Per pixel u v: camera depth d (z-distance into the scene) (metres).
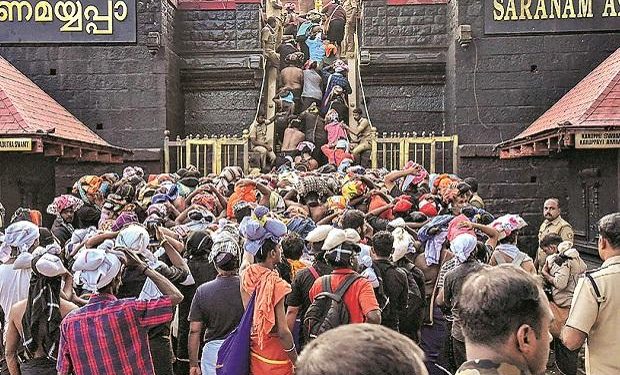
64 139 14.14
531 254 17.86
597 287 4.47
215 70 20.62
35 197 15.38
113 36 18.33
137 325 4.75
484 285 2.70
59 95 18.33
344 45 22.23
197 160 18.14
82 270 4.74
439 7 20.28
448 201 10.70
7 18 18.17
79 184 10.95
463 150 18.03
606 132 12.12
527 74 18.00
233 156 19.50
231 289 5.84
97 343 4.64
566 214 17.81
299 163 18.14
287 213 9.34
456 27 18.27
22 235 6.04
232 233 7.04
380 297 6.39
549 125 14.88
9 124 13.67
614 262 4.56
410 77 20.56
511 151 16.75
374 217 8.88
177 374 7.45
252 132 19.42
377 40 20.45
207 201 10.66
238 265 5.94
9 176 14.48
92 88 18.38
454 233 7.48
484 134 18.11
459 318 2.76
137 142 18.44
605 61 16.72
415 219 9.73
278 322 5.29
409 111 20.69
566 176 17.78
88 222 9.96
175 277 6.38
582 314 4.49
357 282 5.51
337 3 22.55
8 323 5.29
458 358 6.66
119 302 4.78
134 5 18.28
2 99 14.26
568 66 17.92
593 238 14.55
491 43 18.08
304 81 20.25
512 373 2.62
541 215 17.88
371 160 18.30
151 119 18.45
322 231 6.10
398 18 20.39
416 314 7.06
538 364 2.68
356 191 10.39
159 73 18.45
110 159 17.31
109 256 4.81
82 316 4.71
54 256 5.15
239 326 5.34
